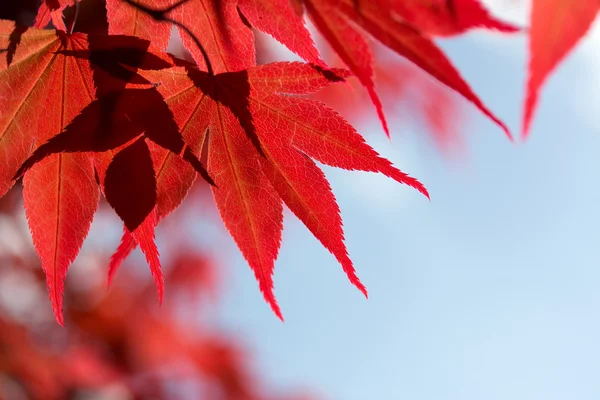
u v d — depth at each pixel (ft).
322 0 1.45
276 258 1.56
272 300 1.56
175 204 1.55
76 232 1.56
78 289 4.03
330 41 1.45
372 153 1.53
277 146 1.55
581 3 1.38
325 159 1.54
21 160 1.54
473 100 1.42
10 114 1.54
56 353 3.50
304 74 1.53
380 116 1.45
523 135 1.39
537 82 1.39
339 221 1.55
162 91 1.53
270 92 1.53
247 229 1.56
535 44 1.39
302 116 1.53
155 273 1.53
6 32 1.52
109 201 1.53
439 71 1.42
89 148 1.52
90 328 3.97
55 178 1.55
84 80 1.54
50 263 1.56
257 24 1.53
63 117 1.54
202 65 1.55
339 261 1.55
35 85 1.54
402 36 1.43
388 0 1.42
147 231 1.53
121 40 1.53
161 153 1.54
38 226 1.55
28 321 3.48
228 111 1.54
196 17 1.54
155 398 4.24
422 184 1.52
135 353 4.19
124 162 1.53
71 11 1.54
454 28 1.41
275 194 1.56
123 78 1.53
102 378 3.64
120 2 1.54
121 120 1.53
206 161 1.59
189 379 4.55
